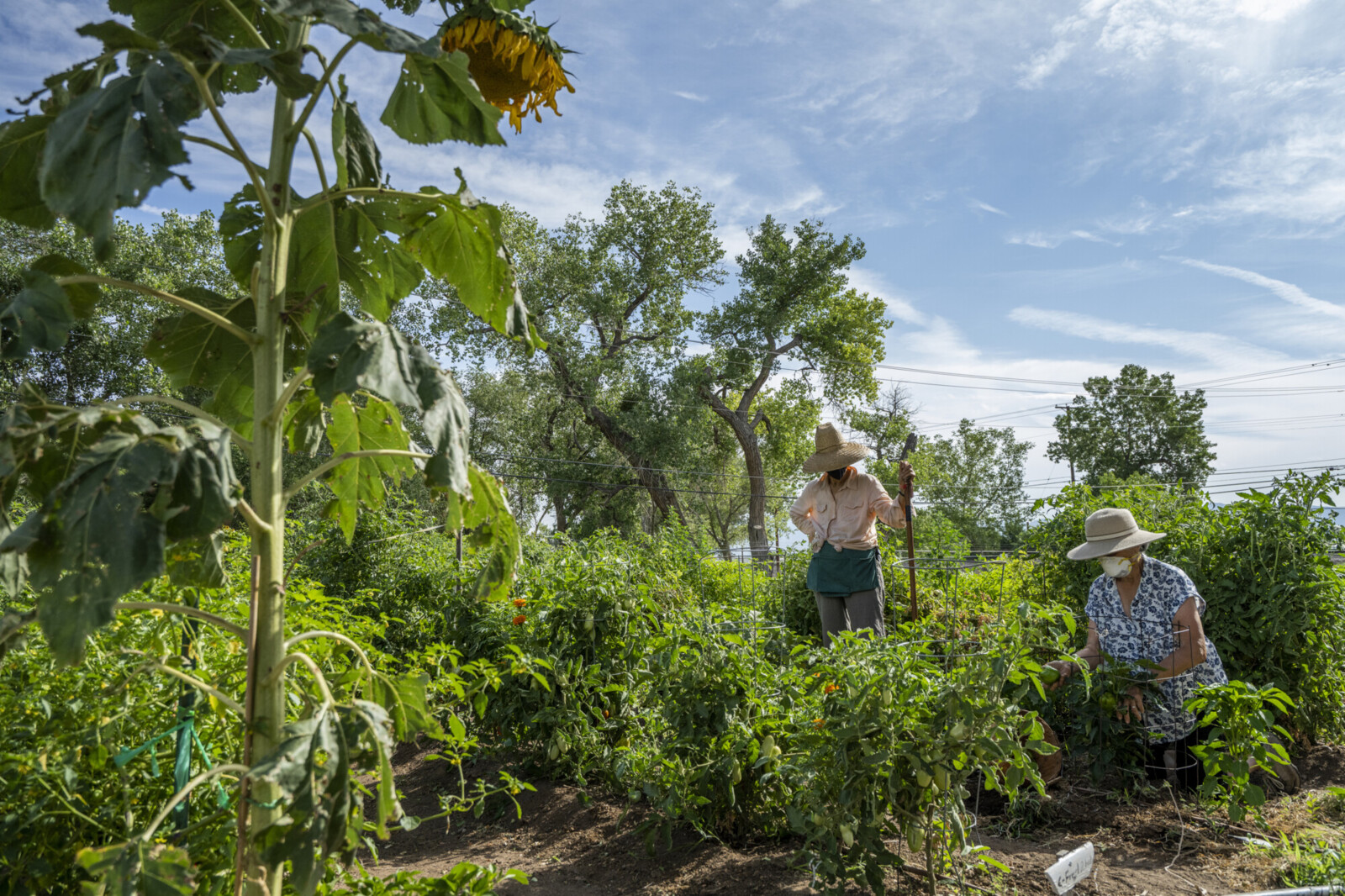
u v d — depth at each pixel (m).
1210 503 5.23
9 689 1.94
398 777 4.39
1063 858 2.72
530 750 4.39
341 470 1.96
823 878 2.82
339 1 1.34
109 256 1.10
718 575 8.77
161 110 1.15
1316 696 4.54
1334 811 3.58
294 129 1.42
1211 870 3.05
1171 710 3.88
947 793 2.62
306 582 3.43
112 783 1.89
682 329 30.86
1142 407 50.97
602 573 4.48
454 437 1.36
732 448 33.66
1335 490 4.63
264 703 1.38
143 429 1.22
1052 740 3.59
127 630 2.06
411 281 1.91
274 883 1.39
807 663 3.26
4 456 1.17
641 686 4.13
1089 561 5.55
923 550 7.54
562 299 28.53
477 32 1.86
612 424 28.84
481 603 5.11
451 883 1.89
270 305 1.42
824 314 32.62
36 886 1.71
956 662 3.38
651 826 3.39
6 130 1.34
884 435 36.44
